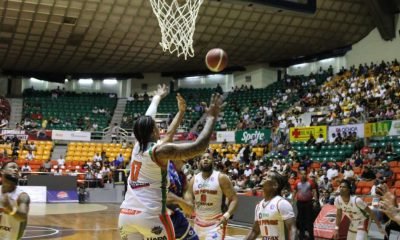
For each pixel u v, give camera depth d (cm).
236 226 1145
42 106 2731
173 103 2805
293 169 1655
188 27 1489
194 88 3002
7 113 2666
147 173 312
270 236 435
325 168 1507
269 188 442
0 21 2095
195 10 1484
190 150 296
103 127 2672
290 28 2184
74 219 1233
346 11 2041
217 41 2327
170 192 396
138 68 2891
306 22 2123
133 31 2214
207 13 2023
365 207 629
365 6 2014
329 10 2022
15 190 378
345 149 1719
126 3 1947
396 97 1833
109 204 1808
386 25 2080
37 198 1800
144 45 2400
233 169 1711
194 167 1234
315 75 2477
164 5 1516
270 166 1653
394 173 1391
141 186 313
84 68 2884
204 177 513
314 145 1831
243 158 1919
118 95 3067
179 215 401
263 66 2748
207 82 2975
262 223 442
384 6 2042
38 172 1903
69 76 3009
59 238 890
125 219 313
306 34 2253
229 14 2039
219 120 2505
